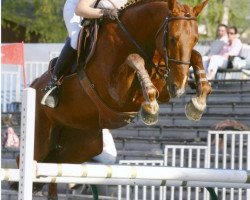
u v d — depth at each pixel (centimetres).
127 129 2361
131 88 1093
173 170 1030
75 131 1293
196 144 2123
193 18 1055
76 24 1201
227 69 2489
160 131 2308
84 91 1164
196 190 1766
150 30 1090
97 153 1321
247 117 2241
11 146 2359
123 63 1090
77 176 990
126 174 1010
